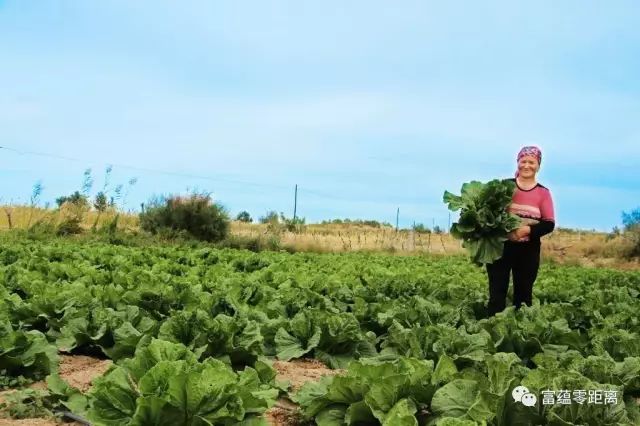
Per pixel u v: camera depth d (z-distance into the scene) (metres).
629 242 37.22
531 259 10.34
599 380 5.88
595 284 16.64
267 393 5.40
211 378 4.77
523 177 10.30
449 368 5.57
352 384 5.46
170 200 30.42
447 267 20.16
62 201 30.67
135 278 11.88
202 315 7.18
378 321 9.18
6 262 15.93
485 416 4.73
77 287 10.04
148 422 4.64
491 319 8.23
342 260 21.83
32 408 5.79
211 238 30.31
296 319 8.28
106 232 27.61
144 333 7.50
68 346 7.84
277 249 30.62
